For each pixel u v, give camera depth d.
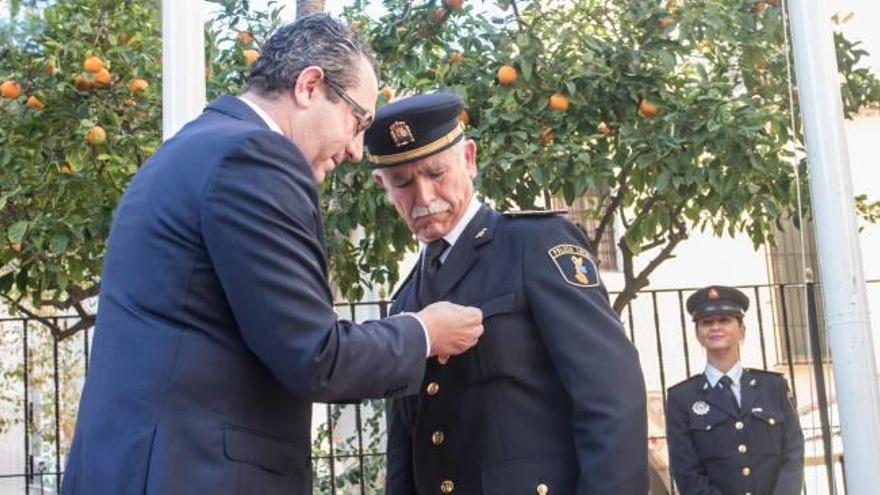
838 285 2.38
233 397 1.57
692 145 3.81
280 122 1.77
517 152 3.83
